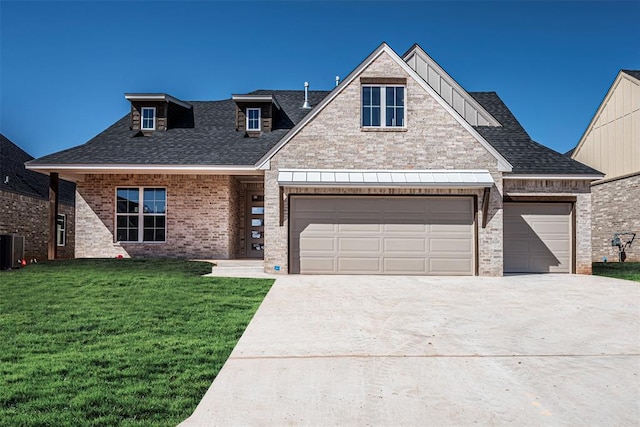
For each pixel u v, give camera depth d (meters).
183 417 4.88
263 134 20.14
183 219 18.61
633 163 22.19
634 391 5.64
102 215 18.62
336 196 15.94
